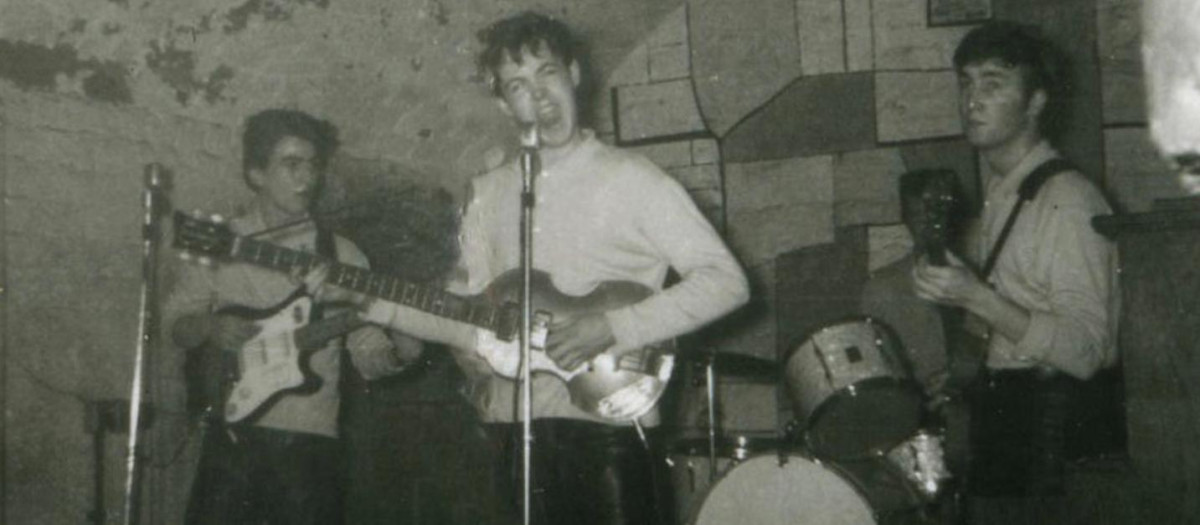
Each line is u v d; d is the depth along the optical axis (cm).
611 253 338
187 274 418
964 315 402
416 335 368
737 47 570
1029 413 382
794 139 564
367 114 495
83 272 418
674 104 573
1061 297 382
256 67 455
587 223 336
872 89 561
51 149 408
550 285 337
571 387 334
